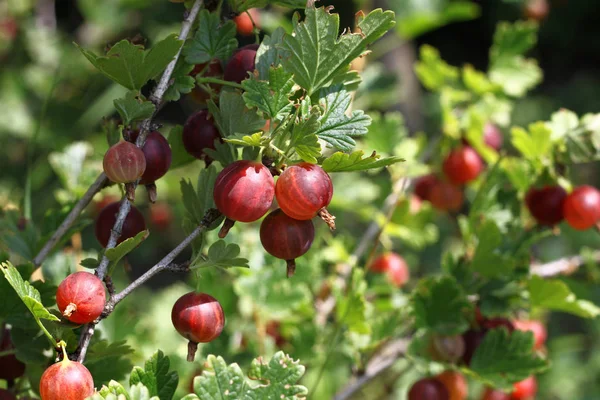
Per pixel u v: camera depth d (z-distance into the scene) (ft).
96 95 5.71
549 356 5.25
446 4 5.80
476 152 3.25
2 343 2.39
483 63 11.68
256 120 2.26
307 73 2.24
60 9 7.58
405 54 5.70
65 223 2.38
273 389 2.21
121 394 2.18
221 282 2.94
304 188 2.18
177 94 2.29
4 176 5.45
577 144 2.76
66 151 2.85
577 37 10.93
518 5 9.67
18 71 5.65
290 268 2.24
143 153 2.23
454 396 2.75
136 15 6.02
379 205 3.65
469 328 2.70
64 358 2.15
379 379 3.45
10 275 2.14
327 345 2.93
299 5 2.35
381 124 3.14
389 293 3.07
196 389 2.20
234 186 2.18
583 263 2.95
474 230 2.78
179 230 5.98
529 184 2.82
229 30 2.33
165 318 3.35
